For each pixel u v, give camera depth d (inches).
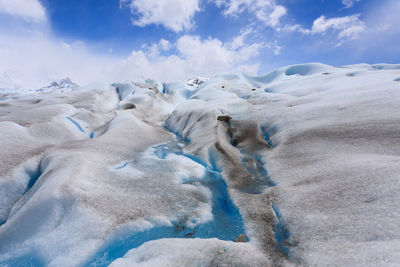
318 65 2225.6
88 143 537.6
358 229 180.2
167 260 185.5
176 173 428.5
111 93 1904.5
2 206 337.7
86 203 286.7
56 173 356.2
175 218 298.5
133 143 593.6
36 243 241.3
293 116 580.7
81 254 226.4
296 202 260.1
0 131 496.4
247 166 425.4
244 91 1662.2
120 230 256.7
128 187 359.6
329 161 329.1
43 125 634.2
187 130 806.5
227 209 329.4
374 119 414.0
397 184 214.8
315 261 165.8
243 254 193.5
